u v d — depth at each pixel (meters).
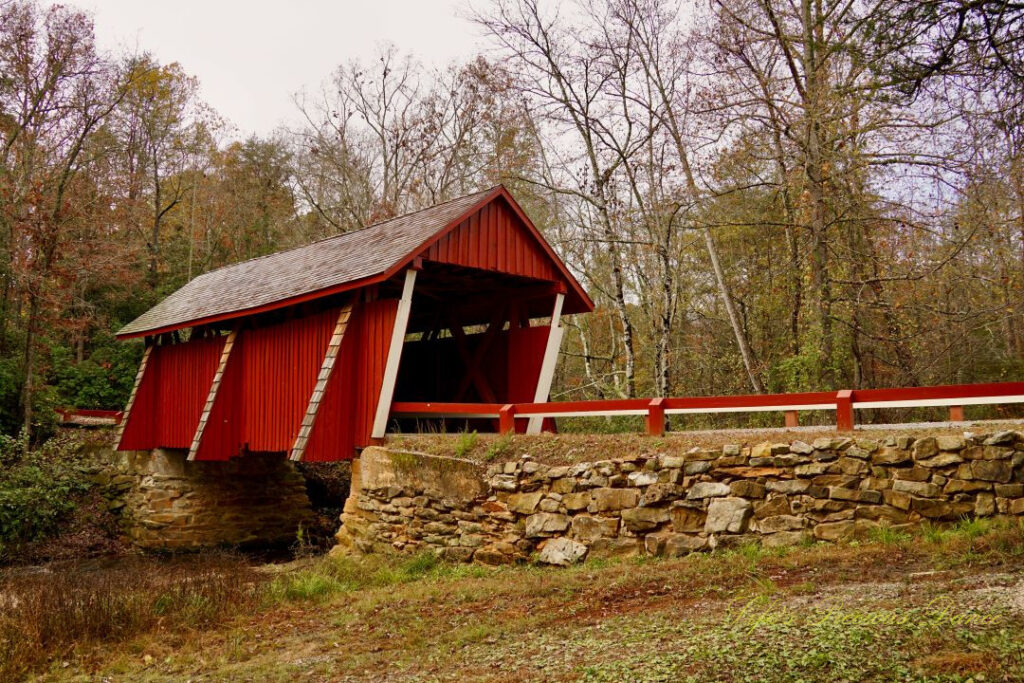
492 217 13.70
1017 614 5.16
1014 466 7.52
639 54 21.25
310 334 14.22
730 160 19.05
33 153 24.50
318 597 9.91
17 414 21.59
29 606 8.96
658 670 5.18
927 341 19.08
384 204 29.72
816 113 17.05
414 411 13.16
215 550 17.25
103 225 28.36
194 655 7.71
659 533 9.28
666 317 20.30
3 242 23.23
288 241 38.25
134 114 34.12
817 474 8.51
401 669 6.48
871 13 8.72
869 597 6.22
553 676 5.53
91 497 19.38
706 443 9.52
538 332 14.84
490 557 10.62
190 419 17.89
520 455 10.88
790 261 18.86
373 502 12.54
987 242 16.06
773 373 21.97
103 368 26.75
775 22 18.12
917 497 7.99
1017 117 8.18
